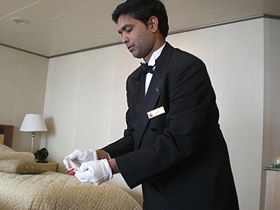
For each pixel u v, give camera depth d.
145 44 1.06
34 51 4.27
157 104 1.02
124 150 1.19
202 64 1.04
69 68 4.20
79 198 2.17
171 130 0.93
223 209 1.02
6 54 4.05
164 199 1.03
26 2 2.64
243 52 2.61
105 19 2.90
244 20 2.63
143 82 1.16
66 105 4.15
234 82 2.62
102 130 3.65
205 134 1.04
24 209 1.96
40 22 3.10
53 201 2.04
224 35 2.73
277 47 2.55
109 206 2.26
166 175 1.03
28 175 2.61
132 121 1.14
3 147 3.33
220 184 1.02
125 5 1.03
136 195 3.20
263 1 2.32
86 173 0.87
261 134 2.43
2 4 2.71
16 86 4.16
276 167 2.09
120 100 3.50
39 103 4.41
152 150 0.91
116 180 3.38
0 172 2.63
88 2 2.55
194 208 1.00
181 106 0.95
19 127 4.18
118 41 3.57
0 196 2.16
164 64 1.06
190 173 1.01
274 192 1.92
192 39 2.95
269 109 2.47
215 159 1.04
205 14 2.62
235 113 2.58
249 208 2.44
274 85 2.50
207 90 1.01
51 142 4.26
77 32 3.33
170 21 2.81
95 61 3.88
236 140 2.55
